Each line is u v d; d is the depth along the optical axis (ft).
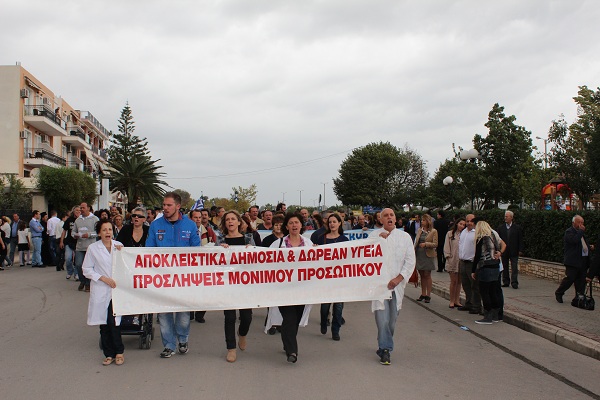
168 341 23.35
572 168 71.26
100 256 22.08
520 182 83.87
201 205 45.93
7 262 68.08
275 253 23.68
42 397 17.94
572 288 44.55
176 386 19.22
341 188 220.02
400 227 66.18
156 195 167.53
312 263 23.75
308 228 49.03
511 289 44.37
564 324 29.76
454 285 38.14
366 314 35.42
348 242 23.97
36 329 29.14
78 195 119.44
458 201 128.88
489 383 20.25
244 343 24.64
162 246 23.88
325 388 19.20
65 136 163.94
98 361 22.57
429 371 21.71
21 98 128.47
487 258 31.96
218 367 21.81
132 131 221.25
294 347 22.40
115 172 162.81
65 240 52.49
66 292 43.62
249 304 23.41
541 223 52.95
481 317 34.55
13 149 126.41
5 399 17.71
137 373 20.85
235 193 194.39
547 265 50.52
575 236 36.29
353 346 26.04
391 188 209.87
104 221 22.36
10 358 23.02
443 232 60.80
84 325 30.27
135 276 22.59
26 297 40.91
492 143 84.48
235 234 26.84
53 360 22.68
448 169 156.35
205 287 23.26
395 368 22.07
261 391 18.75
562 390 19.60
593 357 24.58
